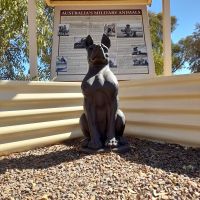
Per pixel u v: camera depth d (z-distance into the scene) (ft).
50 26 13.58
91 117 4.91
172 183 3.59
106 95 4.89
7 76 13.66
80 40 7.75
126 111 6.06
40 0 12.42
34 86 5.32
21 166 4.39
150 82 5.58
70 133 5.82
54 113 5.58
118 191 3.43
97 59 4.95
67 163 4.42
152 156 4.69
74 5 7.89
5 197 3.41
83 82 4.95
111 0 7.88
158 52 20.20
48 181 3.81
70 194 3.42
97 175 3.92
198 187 3.51
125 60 7.77
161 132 5.49
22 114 5.11
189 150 4.97
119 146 4.88
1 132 4.85
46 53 13.35
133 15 7.97
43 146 5.41
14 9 10.98
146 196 3.31
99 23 7.88
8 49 13.14
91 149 4.80
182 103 5.13
